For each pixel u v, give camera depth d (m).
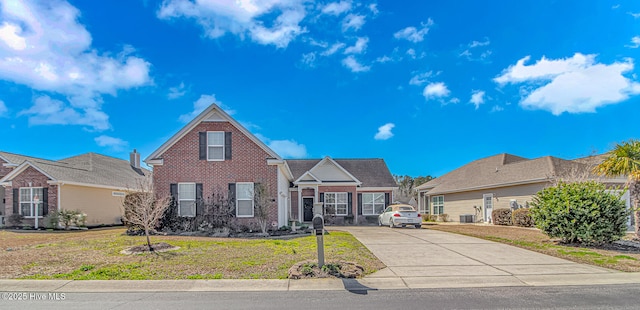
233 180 19.58
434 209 34.50
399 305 6.70
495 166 28.56
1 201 24.88
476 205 27.62
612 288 7.90
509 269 9.59
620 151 15.06
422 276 8.87
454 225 24.97
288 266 9.66
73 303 6.86
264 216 18.45
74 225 22.00
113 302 6.92
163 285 8.09
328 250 12.12
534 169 22.94
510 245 13.63
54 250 12.23
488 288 7.93
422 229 21.27
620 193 14.15
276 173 19.75
